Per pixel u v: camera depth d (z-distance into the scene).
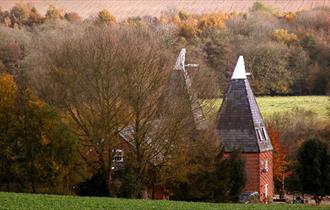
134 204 190.38
